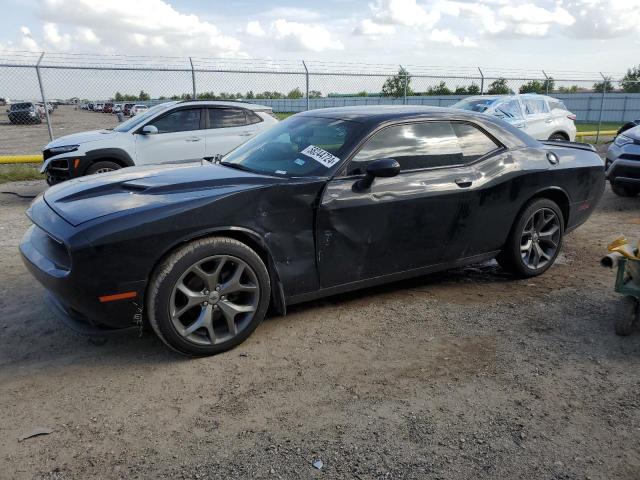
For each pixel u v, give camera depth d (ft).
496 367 10.72
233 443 8.35
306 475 7.63
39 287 15.23
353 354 11.23
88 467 7.80
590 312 13.48
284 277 11.63
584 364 10.85
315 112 14.94
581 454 8.11
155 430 8.68
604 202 28.43
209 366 10.72
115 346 11.62
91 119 60.59
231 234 11.05
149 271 10.07
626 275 11.75
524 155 15.10
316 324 12.69
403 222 12.92
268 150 13.71
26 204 27.81
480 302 14.15
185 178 11.91
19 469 7.75
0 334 12.24
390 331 12.33
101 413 9.14
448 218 13.64
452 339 11.96
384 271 13.15
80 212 10.44
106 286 9.81
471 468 7.79
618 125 95.50
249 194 10.98
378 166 11.76
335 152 12.44
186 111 29.91
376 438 8.46
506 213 14.73
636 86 67.92
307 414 9.11
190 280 10.67
